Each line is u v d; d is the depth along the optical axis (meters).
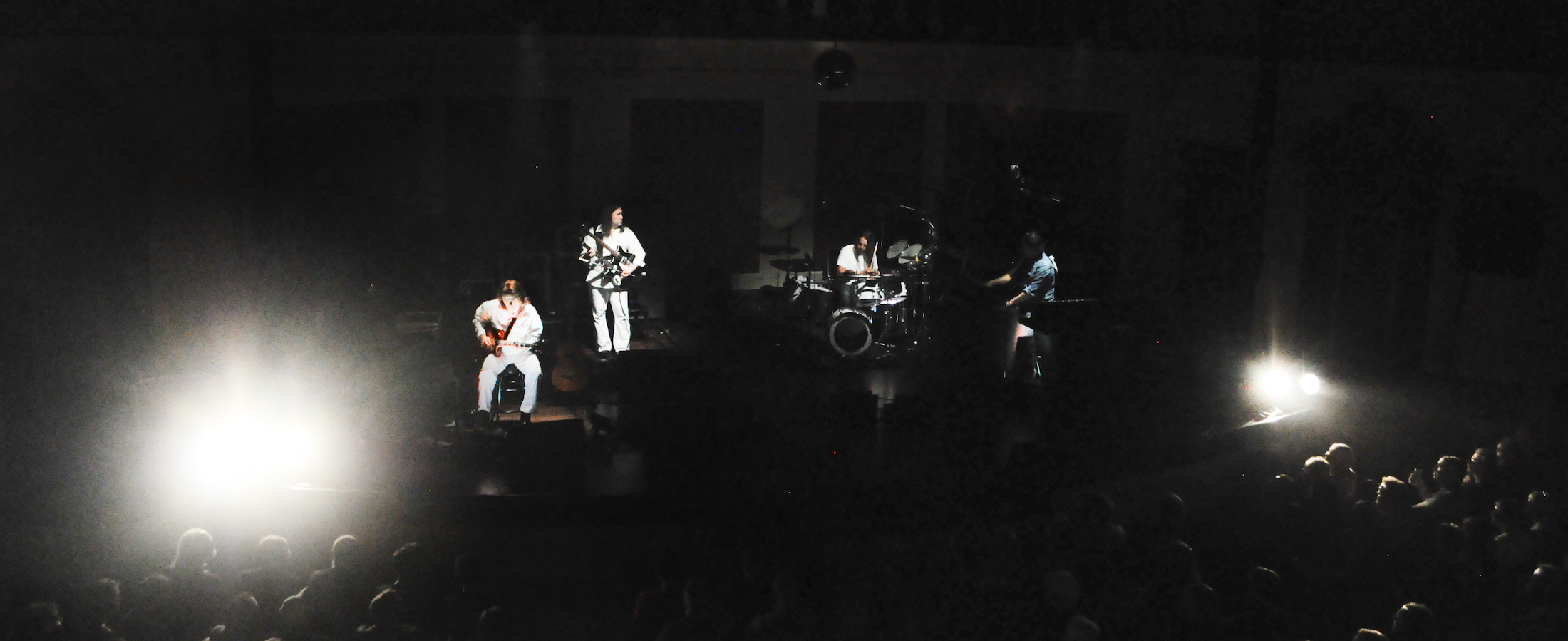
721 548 5.71
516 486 6.76
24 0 7.50
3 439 6.93
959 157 12.53
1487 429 8.61
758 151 12.21
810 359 10.00
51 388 7.40
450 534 6.54
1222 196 10.82
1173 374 9.05
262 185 9.20
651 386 9.03
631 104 11.69
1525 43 9.27
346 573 5.06
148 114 8.21
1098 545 5.46
